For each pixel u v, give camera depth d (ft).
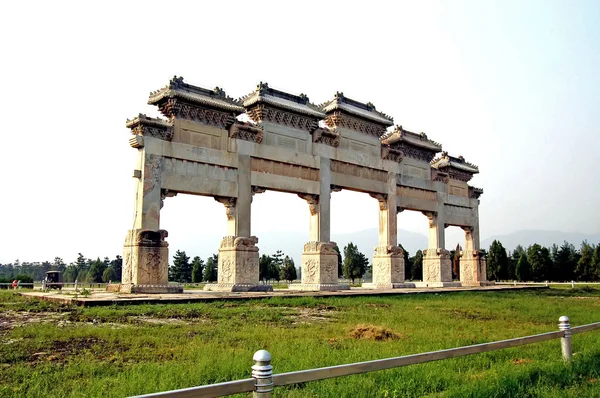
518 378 33.17
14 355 35.86
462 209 170.19
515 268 283.18
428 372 33.94
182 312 63.82
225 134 108.68
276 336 46.68
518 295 121.39
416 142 150.30
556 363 38.17
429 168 157.17
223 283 107.65
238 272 106.63
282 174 117.50
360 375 32.53
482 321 65.21
